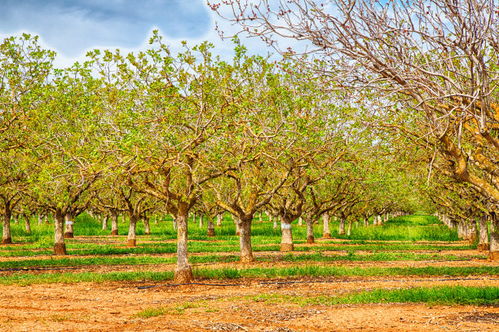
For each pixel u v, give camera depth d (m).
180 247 20.61
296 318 12.89
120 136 18.09
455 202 37.72
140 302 16.08
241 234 28.31
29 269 25.80
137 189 21.20
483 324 11.45
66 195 24.03
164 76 18.61
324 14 7.86
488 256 30.52
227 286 19.56
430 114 9.38
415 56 9.04
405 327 11.45
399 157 17.58
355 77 8.41
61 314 13.60
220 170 21.42
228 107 19.16
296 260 29.30
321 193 40.88
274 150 21.16
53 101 20.95
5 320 12.33
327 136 22.97
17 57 20.58
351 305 14.70
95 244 43.53
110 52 18.47
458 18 7.55
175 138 18.72
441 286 17.58
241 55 20.28
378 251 36.69
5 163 24.67
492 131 12.30
